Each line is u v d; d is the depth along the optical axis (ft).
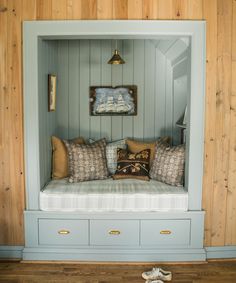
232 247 10.17
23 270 9.44
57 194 9.89
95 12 9.39
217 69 9.60
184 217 9.91
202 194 9.96
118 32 9.41
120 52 12.65
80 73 12.71
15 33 9.48
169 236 9.98
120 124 12.96
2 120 9.76
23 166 9.89
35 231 9.96
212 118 9.75
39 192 9.94
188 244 10.01
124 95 12.80
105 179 11.51
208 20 9.46
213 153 9.86
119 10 9.39
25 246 10.03
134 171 11.45
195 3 9.43
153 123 12.96
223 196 10.01
